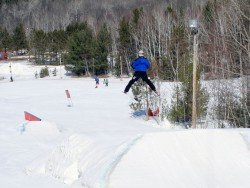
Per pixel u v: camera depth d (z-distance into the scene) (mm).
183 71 23406
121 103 35469
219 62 25328
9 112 28797
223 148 9375
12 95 46156
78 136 11344
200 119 22641
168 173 8516
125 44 77188
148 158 8914
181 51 31297
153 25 70000
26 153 14312
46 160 11625
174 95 24312
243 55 23906
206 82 25578
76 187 8992
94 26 107688
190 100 23047
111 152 9500
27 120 21188
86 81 64625
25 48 116562
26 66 94500
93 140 10867
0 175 11148
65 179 9922
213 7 34875
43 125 19391
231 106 23062
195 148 9305
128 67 75938
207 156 9117
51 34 102312
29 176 10906
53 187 9648
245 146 9500
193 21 16703
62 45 95750
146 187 8070
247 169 8797
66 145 11203
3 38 115938
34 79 75562
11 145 16031
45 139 17312
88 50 80750
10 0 158500
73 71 83812
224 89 23406
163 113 24703
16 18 154875
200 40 30094
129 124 23062
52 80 68625
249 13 24516
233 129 10570
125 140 10164
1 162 12969
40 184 10023
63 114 28484
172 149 9203
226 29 26047
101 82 61188
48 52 99750
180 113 23281
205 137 9617
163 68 30484
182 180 8352
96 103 35906
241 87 23062
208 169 8734
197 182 8320
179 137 9539
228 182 8305
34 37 102562
